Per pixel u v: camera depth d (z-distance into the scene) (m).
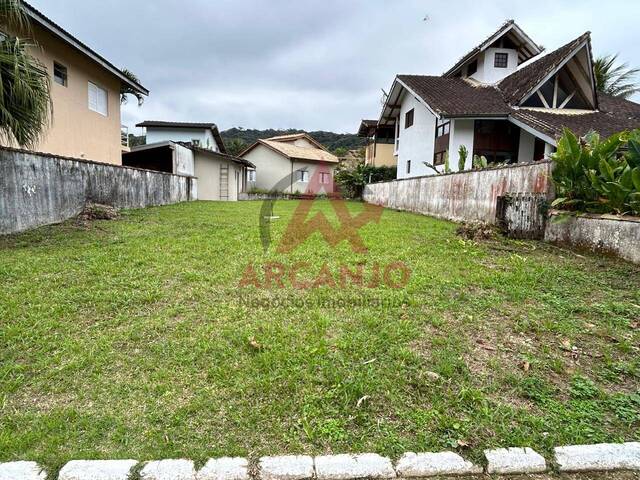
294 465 1.53
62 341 2.52
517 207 6.67
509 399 2.02
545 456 1.61
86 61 11.16
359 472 1.52
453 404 1.95
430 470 1.54
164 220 8.21
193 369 2.23
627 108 16.61
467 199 9.35
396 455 1.60
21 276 3.79
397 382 2.12
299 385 2.07
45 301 3.15
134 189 10.27
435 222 9.45
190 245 5.47
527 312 3.20
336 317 3.04
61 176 7.18
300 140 30.72
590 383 2.17
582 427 1.79
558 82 15.32
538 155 15.16
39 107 5.79
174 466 1.51
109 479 1.46
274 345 2.51
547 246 5.98
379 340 2.62
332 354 2.41
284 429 1.75
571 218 5.81
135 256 4.70
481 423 1.80
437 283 3.92
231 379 2.12
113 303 3.16
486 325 2.94
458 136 15.09
